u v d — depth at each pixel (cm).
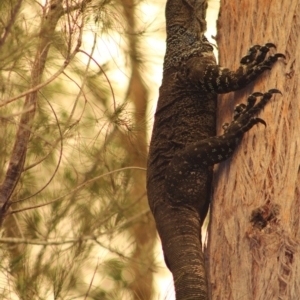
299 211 770
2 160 964
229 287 807
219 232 846
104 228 912
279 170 799
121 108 966
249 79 909
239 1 957
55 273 796
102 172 1007
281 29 873
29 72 915
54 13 825
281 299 752
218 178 898
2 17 791
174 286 902
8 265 819
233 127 895
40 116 961
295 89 828
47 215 948
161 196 1050
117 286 860
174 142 1096
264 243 779
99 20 940
